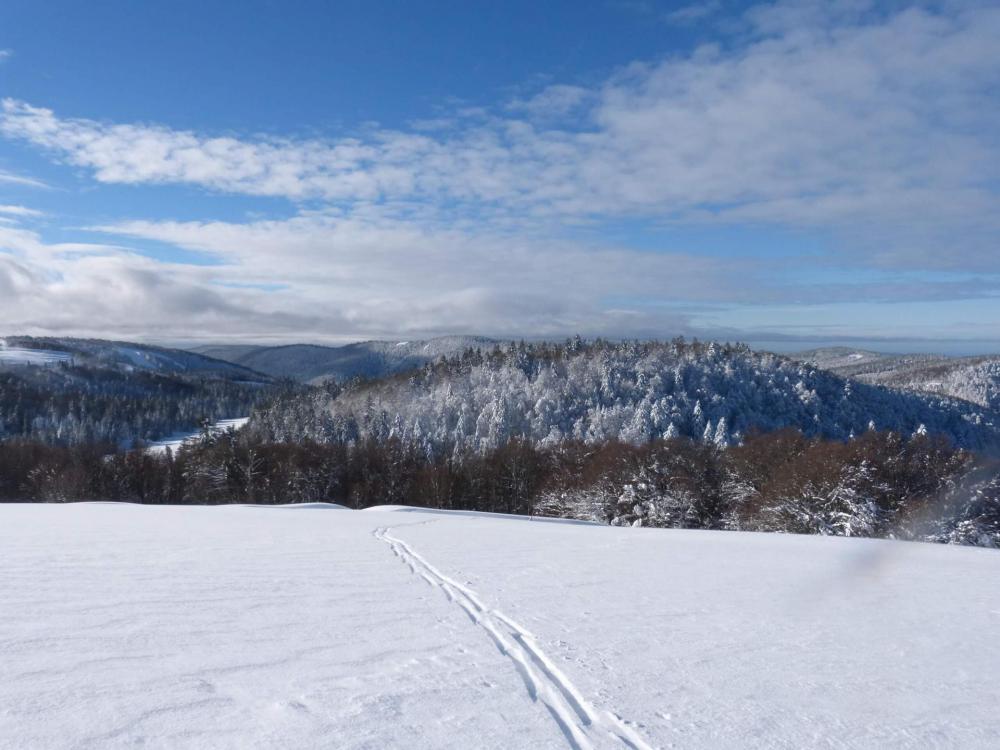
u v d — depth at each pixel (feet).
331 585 27.55
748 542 54.39
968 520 95.14
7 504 98.58
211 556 35.83
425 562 36.47
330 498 193.26
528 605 24.71
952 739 13.30
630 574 33.78
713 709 14.39
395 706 13.52
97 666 15.26
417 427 312.91
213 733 11.75
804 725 13.70
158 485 195.52
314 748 11.28
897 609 26.11
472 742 11.96
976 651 19.90
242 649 17.25
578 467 164.04
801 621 23.43
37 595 23.30
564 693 14.98
